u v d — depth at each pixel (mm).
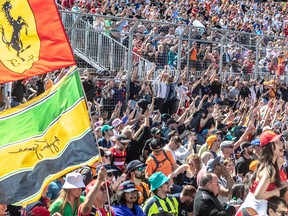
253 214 13562
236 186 16734
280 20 54812
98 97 28094
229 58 34469
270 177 13477
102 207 14484
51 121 12367
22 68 12438
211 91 32031
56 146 12312
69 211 13852
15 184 11938
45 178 12188
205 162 19938
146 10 42969
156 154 19203
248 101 33562
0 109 22922
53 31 12547
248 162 20250
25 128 12188
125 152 19844
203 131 25953
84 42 29031
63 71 23953
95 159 12484
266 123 28891
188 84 31375
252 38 35906
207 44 33312
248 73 35375
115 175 18594
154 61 31172
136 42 30797
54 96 12492
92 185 14656
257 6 55531
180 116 27938
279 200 13648
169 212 15422
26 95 24406
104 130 21609
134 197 14766
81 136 12469
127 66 29734
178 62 31594
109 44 29656
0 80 12367
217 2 51469
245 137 23125
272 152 13539
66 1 38094
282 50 37312
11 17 12375
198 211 15141
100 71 28641
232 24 49250
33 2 12430
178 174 19141
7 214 13758
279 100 33688
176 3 46844
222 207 15359
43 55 12539
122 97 28844
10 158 12000
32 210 12766
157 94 29812
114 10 39781
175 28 33875
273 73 36719
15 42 12406
